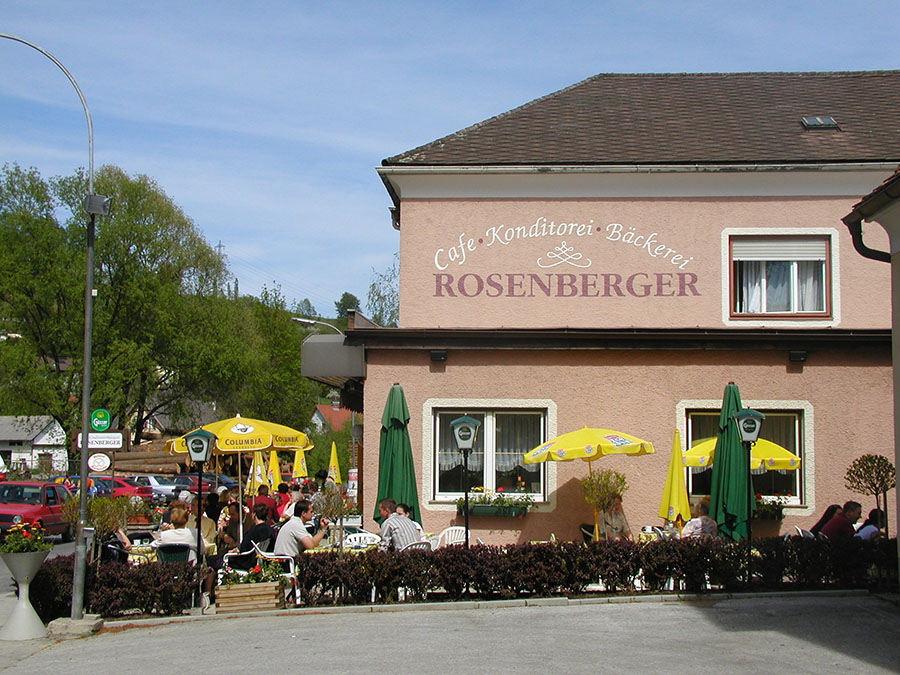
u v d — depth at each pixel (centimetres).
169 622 1055
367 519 1399
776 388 1402
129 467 4238
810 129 1614
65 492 2564
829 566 1096
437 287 1499
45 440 6819
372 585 1091
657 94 1809
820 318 1464
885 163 1448
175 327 4741
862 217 1036
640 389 1405
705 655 805
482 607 1058
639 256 1493
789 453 1286
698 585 1092
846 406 1399
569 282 1494
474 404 1404
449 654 830
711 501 1248
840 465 1391
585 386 1405
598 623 952
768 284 1487
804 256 1483
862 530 1212
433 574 1095
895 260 1007
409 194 1520
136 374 4469
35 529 1066
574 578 1099
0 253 4412
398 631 942
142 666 845
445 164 1497
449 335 1395
